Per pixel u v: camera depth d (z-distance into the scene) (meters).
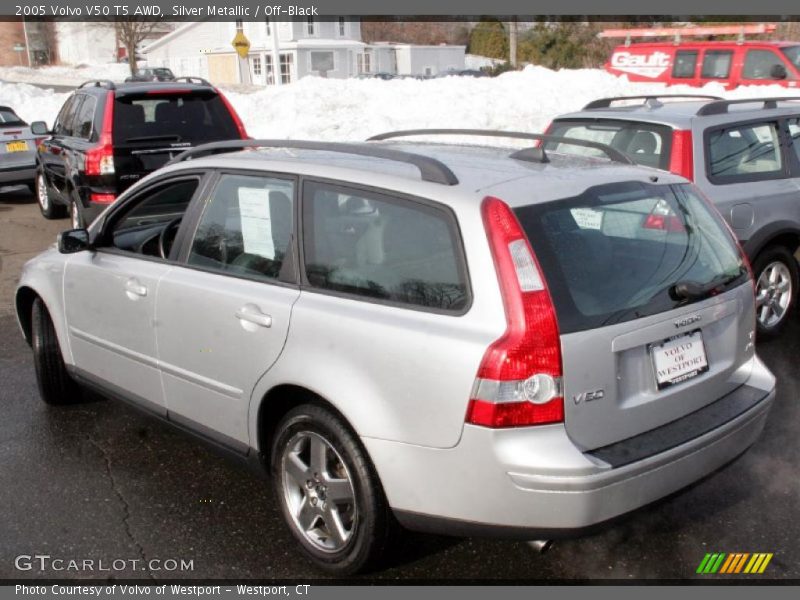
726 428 3.24
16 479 4.27
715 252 3.56
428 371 2.91
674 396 3.18
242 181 3.82
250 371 3.54
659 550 3.59
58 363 5.03
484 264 2.89
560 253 2.96
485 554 3.57
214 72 61.41
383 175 3.31
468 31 81.12
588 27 47.78
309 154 3.90
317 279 3.39
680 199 3.56
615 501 2.89
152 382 4.18
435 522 3.00
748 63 17.88
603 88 18.42
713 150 5.91
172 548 3.64
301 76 55.91
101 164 8.91
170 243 4.59
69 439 4.74
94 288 4.46
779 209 6.13
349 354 3.14
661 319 3.11
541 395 2.79
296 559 3.56
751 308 3.62
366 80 18.98
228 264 3.80
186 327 3.85
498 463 2.80
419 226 3.11
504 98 17.41
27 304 5.26
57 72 58.34
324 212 3.42
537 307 2.81
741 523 3.79
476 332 2.85
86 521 3.86
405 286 3.11
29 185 13.66
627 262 3.16
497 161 3.56
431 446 2.93
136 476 4.29
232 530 3.78
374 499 3.15
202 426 3.93
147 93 9.13
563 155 3.88
